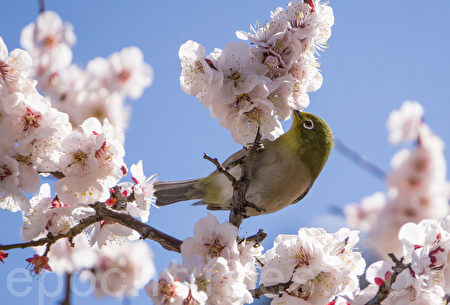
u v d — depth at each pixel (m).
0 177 5.64
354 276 6.53
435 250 6.00
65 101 8.49
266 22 6.55
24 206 5.73
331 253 6.46
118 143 5.91
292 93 6.58
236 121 6.36
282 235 6.66
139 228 6.58
